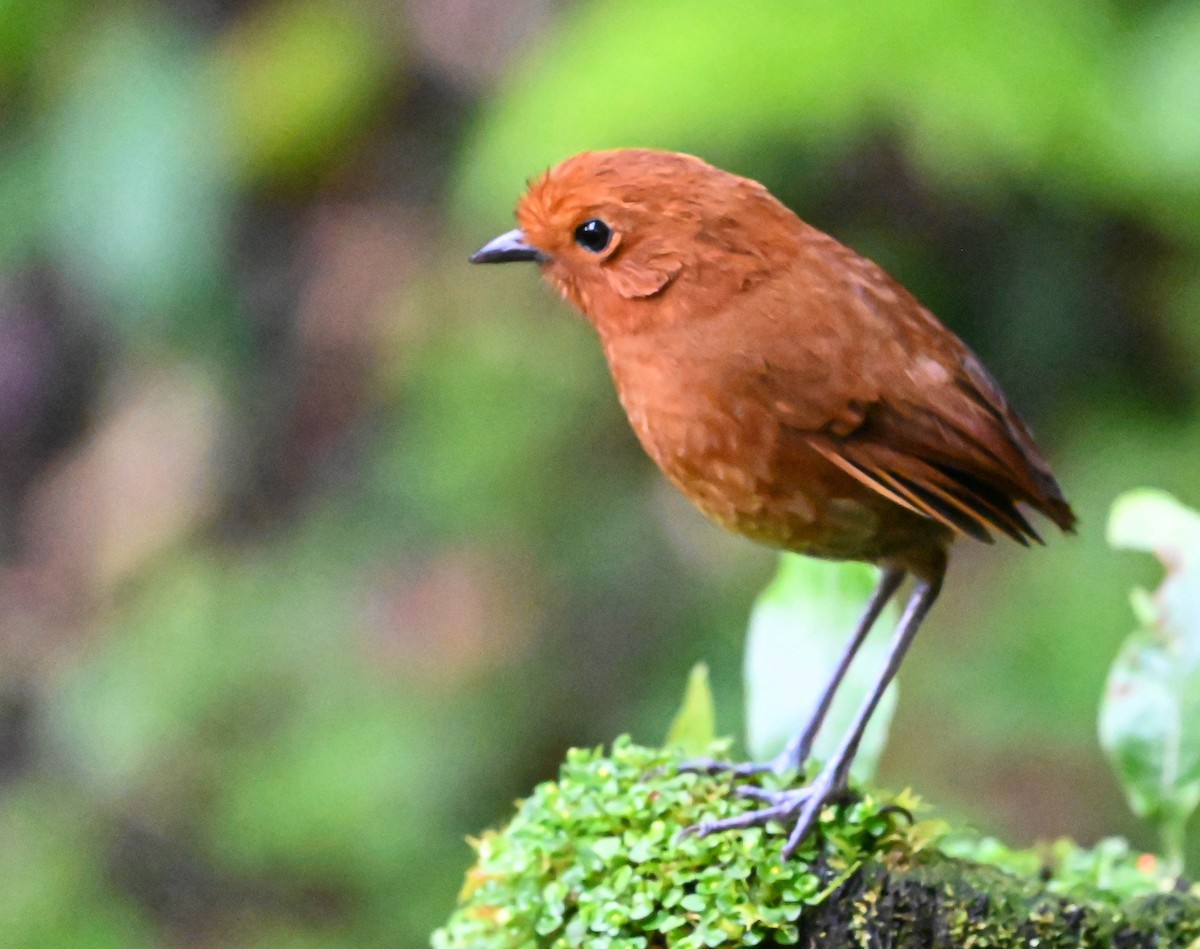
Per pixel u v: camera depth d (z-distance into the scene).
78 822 12.09
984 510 5.81
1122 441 10.90
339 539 12.55
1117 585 10.65
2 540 13.88
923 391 5.71
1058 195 10.45
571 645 11.83
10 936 11.69
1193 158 10.08
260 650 12.16
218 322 12.98
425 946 10.96
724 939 5.07
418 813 11.34
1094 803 10.22
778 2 10.10
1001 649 10.79
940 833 5.51
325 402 13.02
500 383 12.16
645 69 9.99
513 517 12.05
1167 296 11.00
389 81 12.68
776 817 5.34
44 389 14.00
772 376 5.67
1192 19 10.40
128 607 12.87
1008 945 5.04
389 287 12.89
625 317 5.94
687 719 6.41
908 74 9.84
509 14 12.47
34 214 12.45
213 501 13.12
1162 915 5.06
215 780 11.82
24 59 12.55
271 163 12.65
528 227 6.18
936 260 11.11
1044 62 10.10
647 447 6.09
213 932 11.67
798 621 6.44
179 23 12.59
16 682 13.08
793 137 10.10
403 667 11.90
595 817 5.40
